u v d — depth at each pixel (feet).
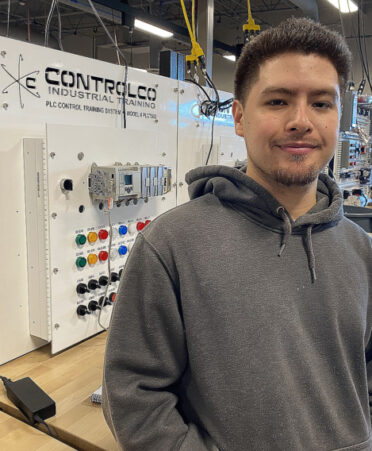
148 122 5.34
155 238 2.24
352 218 5.27
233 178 2.43
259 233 2.35
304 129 2.17
